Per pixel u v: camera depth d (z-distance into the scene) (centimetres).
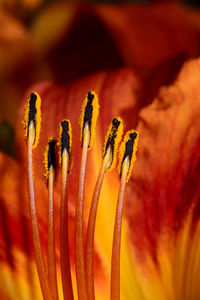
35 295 17
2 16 23
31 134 16
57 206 17
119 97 18
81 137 16
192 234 17
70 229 17
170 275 17
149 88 18
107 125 18
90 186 18
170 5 23
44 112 18
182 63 18
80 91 18
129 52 22
